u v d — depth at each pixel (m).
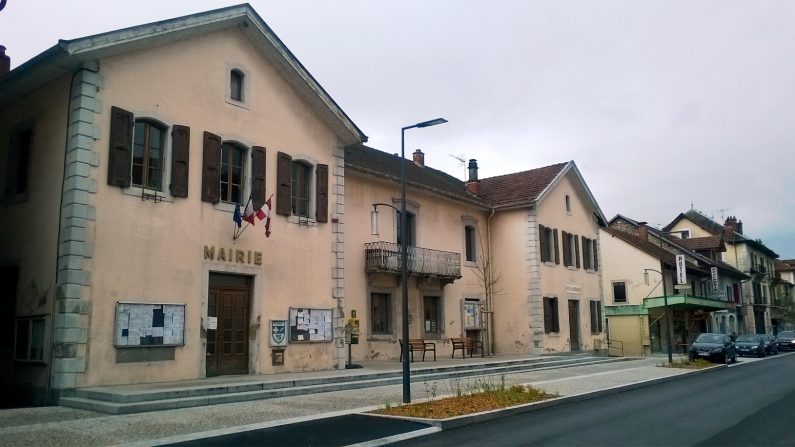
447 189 30.19
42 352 14.07
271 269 18.03
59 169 14.61
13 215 15.74
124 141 15.02
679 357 34.09
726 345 30.72
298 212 19.38
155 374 14.96
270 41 18.33
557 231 33.31
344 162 22.53
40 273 14.54
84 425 10.70
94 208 14.31
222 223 16.92
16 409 12.55
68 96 14.76
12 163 16.23
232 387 14.20
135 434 9.95
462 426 11.59
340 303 19.95
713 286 50.84
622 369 25.08
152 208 15.40
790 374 24.33
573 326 34.00
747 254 63.12
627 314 36.22
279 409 12.73
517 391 15.19
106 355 14.13
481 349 28.84
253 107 18.22
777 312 70.12
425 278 26.42
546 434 10.71
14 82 15.55
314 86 19.55
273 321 17.84
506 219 31.86
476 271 30.53
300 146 19.53
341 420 11.44
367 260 23.86
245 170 17.86
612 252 44.69
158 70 15.95
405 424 11.11
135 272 14.88
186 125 16.41
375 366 20.81
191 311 15.89
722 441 10.07
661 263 42.84
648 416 12.88
